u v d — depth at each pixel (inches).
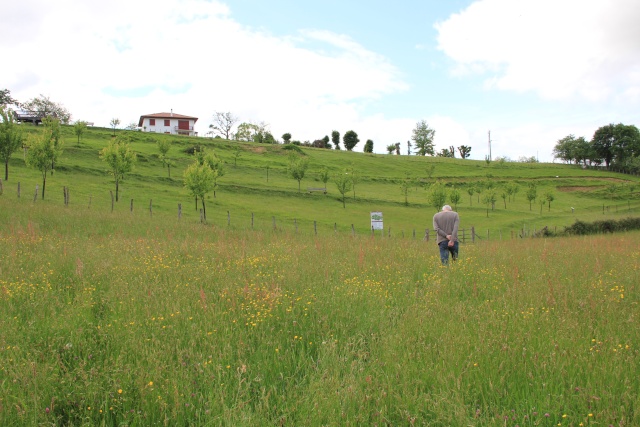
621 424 152.3
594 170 5113.2
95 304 282.4
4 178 1706.4
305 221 1844.2
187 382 184.1
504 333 233.5
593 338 229.9
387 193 2970.0
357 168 3991.1
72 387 182.1
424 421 160.9
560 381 185.0
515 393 177.9
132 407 173.8
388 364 201.9
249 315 263.3
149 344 219.8
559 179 4173.2
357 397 173.5
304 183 3011.8
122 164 1684.3
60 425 165.0
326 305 285.3
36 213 967.0
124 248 532.7
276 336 234.7
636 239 893.2
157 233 891.4
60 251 471.2
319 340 233.5
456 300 315.3
